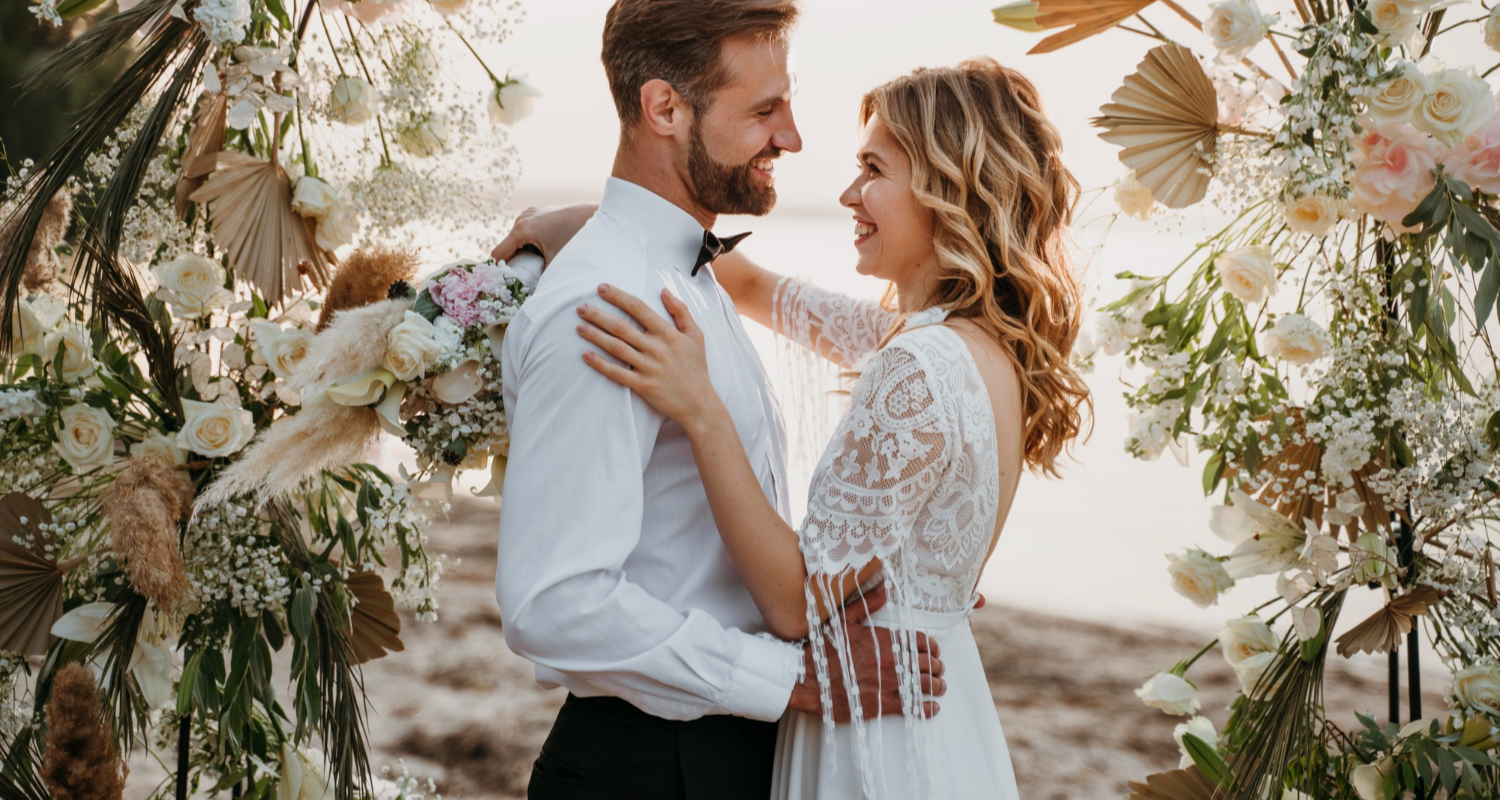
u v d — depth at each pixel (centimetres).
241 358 156
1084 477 674
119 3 144
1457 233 148
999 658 392
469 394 142
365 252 151
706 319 141
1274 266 162
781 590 129
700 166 139
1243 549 173
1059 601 456
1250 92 159
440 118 161
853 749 132
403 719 332
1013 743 323
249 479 138
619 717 137
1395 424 160
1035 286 141
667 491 136
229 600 157
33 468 156
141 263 158
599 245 135
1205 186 163
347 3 158
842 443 132
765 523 127
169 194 156
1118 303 180
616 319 123
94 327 156
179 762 167
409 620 409
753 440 142
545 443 122
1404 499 162
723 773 138
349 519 180
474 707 341
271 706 166
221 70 146
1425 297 154
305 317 162
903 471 127
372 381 139
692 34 134
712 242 146
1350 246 165
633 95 140
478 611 418
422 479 149
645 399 124
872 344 183
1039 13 164
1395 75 149
